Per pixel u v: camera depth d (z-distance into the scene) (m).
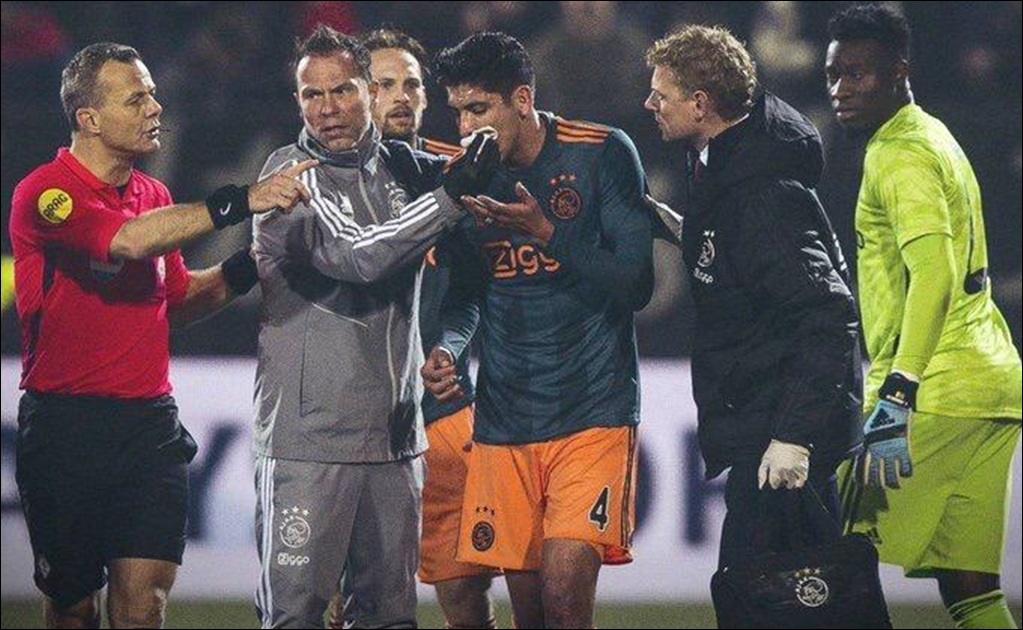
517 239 21.45
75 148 21.58
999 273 34.28
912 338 21.86
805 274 19.95
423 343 23.92
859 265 23.20
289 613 20.92
